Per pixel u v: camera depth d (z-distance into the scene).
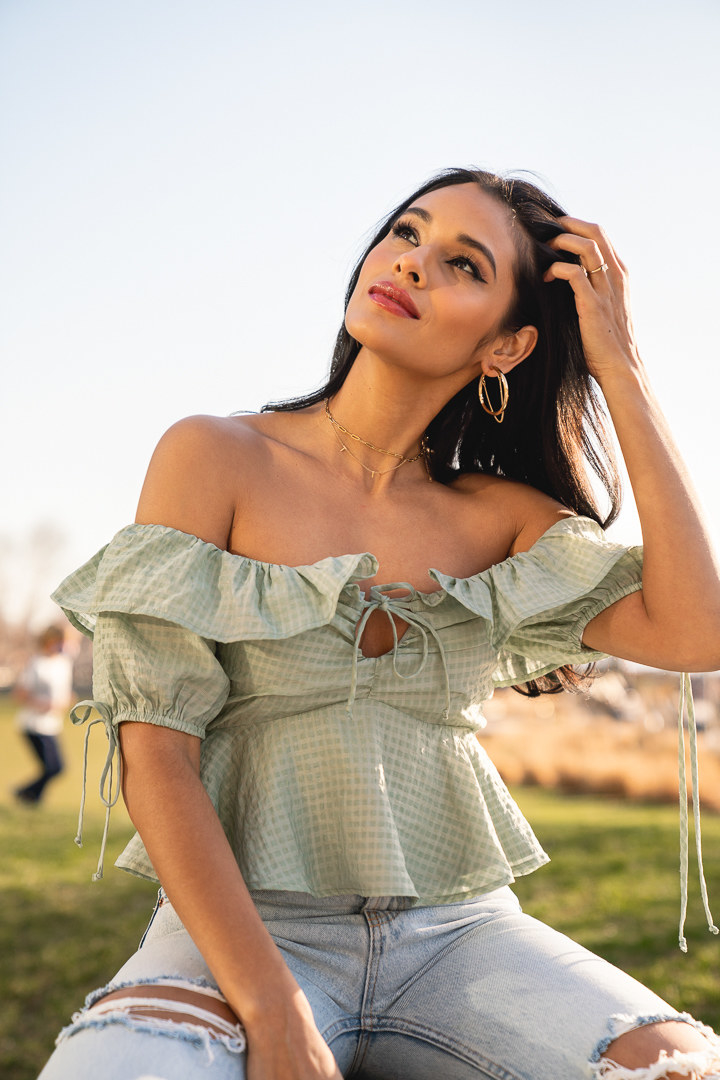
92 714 1.47
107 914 5.07
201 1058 1.13
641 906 4.95
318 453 1.67
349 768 1.47
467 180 1.81
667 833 7.48
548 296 1.83
